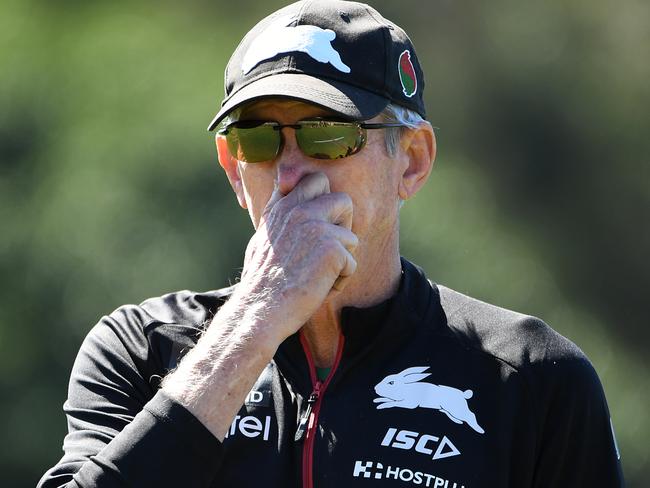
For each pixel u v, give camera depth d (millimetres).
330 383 8875
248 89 8711
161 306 9586
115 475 7730
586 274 49469
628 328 48719
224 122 9062
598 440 8969
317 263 8312
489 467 8531
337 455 8570
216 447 7863
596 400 8984
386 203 9109
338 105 8570
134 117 40844
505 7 51625
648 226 49844
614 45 51438
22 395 36812
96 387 9102
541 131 50688
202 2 52031
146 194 37531
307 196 8586
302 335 9086
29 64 42938
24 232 38188
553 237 49656
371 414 8719
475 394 8789
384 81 8922
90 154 39219
